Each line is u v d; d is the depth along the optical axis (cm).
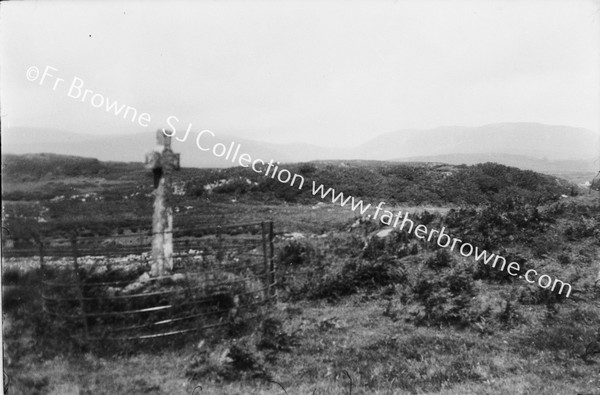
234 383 549
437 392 509
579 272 880
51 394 546
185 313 699
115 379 568
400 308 784
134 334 664
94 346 638
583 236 1027
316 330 699
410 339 663
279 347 632
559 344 627
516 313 730
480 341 656
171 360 615
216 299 741
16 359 621
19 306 732
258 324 695
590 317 711
